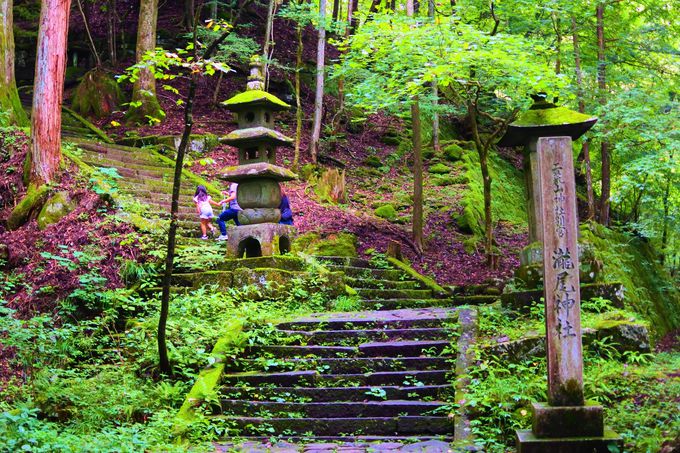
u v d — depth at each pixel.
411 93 10.50
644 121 11.15
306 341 7.80
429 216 15.30
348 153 18.30
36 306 8.89
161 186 13.73
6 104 13.55
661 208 17.20
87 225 10.28
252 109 10.29
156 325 7.83
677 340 12.38
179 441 5.83
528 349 6.75
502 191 17.47
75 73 20.69
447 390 6.53
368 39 10.50
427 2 15.45
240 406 6.54
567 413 5.01
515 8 12.73
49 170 11.30
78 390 6.54
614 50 15.12
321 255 11.98
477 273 13.08
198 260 9.77
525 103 11.13
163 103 18.88
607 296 7.79
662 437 5.00
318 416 6.42
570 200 5.21
